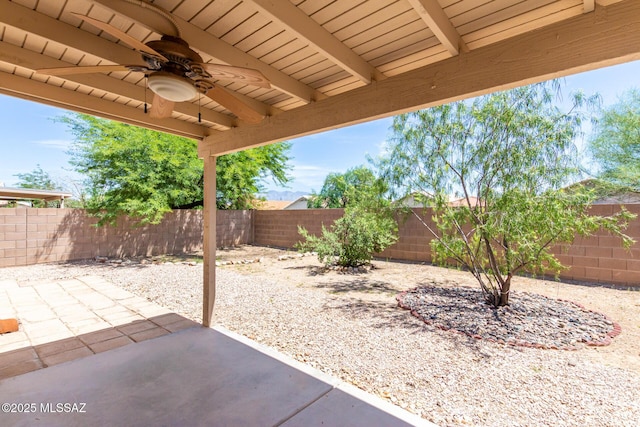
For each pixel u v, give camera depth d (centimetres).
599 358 298
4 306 450
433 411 219
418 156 479
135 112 314
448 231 515
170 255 980
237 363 280
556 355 304
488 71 179
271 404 220
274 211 1198
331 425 200
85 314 416
